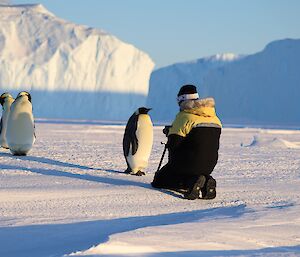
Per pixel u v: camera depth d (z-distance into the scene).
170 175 16.53
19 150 27.27
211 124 15.92
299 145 52.81
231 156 33.47
